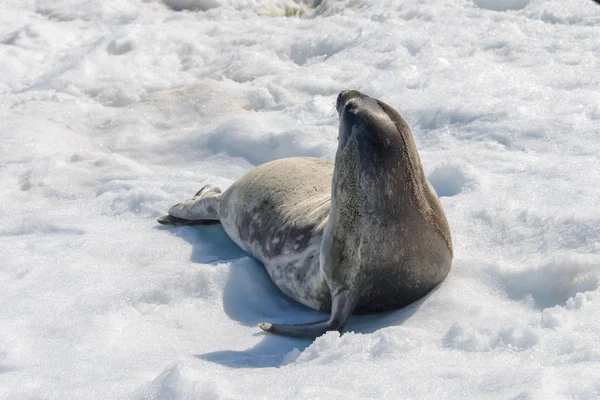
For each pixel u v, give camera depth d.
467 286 14.41
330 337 12.69
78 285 16.19
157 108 26.72
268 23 33.09
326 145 21.77
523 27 27.98
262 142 23.08
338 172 13.98
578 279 13.84
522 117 21.39
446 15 30.09
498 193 17.56
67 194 21.91
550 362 10.97
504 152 20.05
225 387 11.23
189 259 17.61
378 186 13.52
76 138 25.36
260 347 13.68
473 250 15.74
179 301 15.59
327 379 11.33
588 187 17.11
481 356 11.56
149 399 11.02
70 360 13.16
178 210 19.64
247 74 28.61
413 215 13.66
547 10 28.78
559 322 12.10
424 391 10.54
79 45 32.00
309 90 26.53
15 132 25.23
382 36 29.02
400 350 12.07
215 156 23.56
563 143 19.91
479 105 22.33
